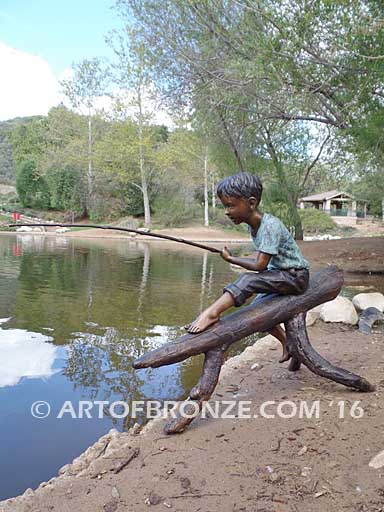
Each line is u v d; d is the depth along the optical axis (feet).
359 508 6.39
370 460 7.62
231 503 6.58
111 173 105.60
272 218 9.36
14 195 140.56
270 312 9.59
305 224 108.58
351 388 10.83
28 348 16.97
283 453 7.97
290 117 34.09
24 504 6.85
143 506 6.59
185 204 106.63
